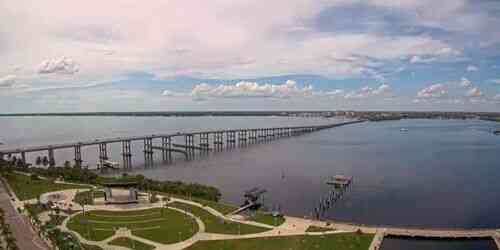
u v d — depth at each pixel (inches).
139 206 7204.7
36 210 6830.7
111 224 6220.5
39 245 5280.5
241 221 6461.6
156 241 5561.0
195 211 6948.8
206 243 5497.1
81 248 5098.4
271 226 6210.6
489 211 7829.7
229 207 7308.1
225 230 6013.8
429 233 5905.5
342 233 5880.9
